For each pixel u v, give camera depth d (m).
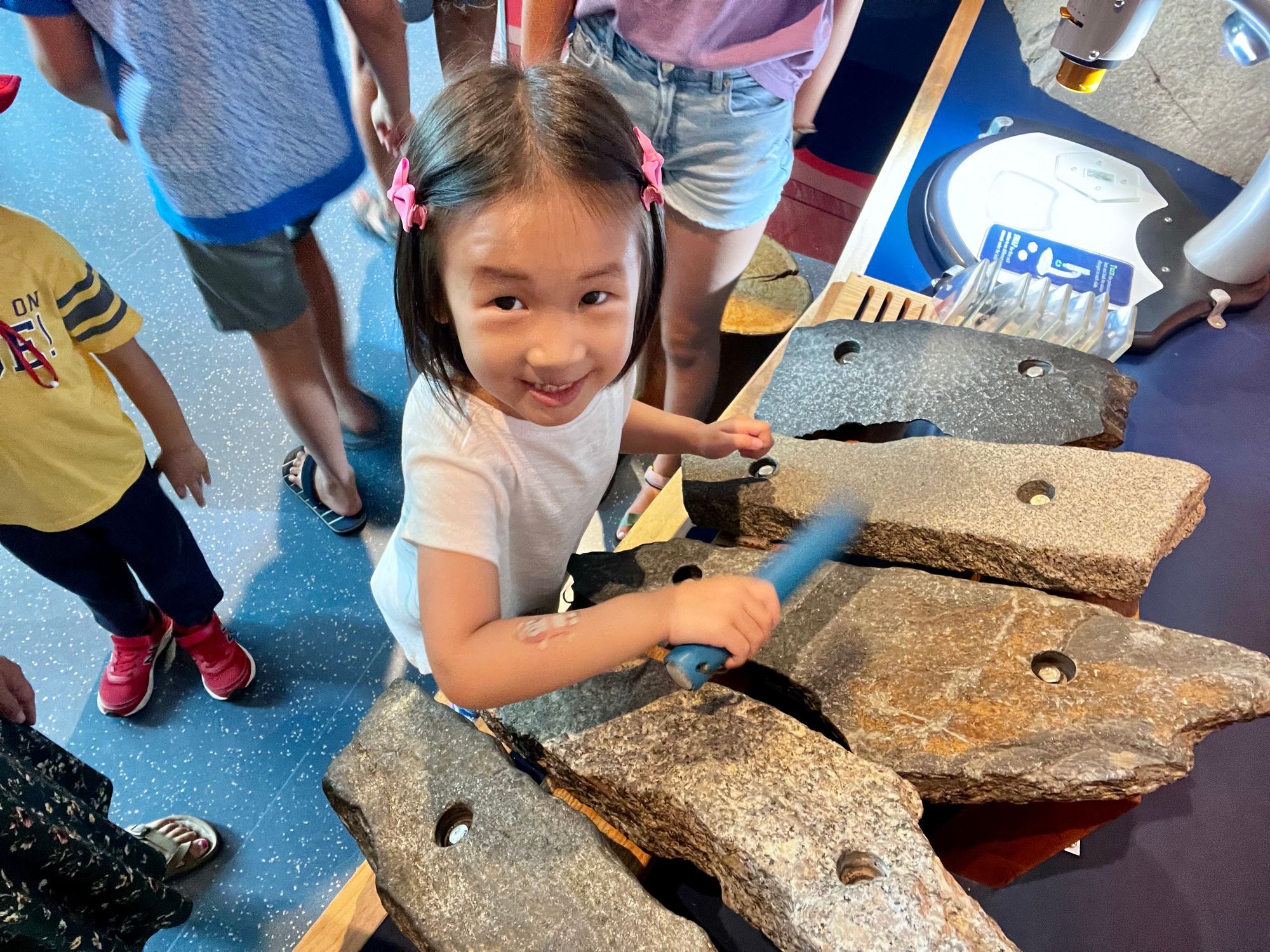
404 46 1.33
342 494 1.55
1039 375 0.84
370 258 1.83
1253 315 1.15
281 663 1.45
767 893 0.50
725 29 0.98
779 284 1.61
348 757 0.60
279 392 1.36
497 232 0.44
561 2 1.04
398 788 0.58
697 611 0.56
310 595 1.52
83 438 1.00
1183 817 0.79
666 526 1.00
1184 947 0.74
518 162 0.44
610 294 0.48
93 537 1.10
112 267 1.87
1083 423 0.80
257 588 1.53
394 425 1.66
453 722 0.61
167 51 0.97
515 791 0.57
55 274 0.94
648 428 0.79
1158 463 0.72
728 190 1.15
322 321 1.53
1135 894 0.76
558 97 0.46
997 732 0.58
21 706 0.94
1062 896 0.76
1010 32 1.49
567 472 0.66
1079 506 0.70
